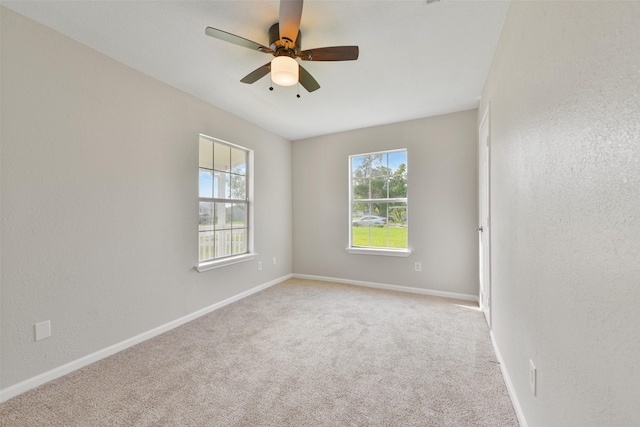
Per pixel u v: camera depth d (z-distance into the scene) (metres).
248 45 1.78
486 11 1.71
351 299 3.45
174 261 2.68
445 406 1.55
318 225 4.44
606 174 0.69
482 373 1.86
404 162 3.86
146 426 1.42
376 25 1.84
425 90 2.82
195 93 2.85
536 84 1.18
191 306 2.84
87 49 2.03
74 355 1.94
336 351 2.18
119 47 2.06
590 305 0.77
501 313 1.93
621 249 0.63
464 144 3.41
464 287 3.43
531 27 1.24
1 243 1.63
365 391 1.69
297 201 4.62
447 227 3.52
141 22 1.80
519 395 1.46
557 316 0.98
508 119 1.67
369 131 4.00
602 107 0.70
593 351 0.75
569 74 0.88
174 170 2.69
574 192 0.86
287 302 3.35
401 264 3.81
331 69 2.39
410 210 3.73
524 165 1.35
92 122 2.06
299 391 1.69
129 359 2.08
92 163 2.06
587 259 0.78
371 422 1.43
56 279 1.86
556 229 0.99
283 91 2.81
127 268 2.28
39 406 1.57
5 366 1.64
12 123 1.67
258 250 3.86
